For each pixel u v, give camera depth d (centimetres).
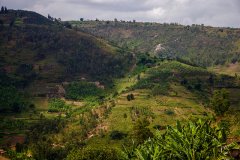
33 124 17975
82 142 13225
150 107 17500
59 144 14062
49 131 15775
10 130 16875
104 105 18462
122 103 18512
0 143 14950
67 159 7050
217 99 6375
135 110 16800
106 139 13462
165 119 15612
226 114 5838
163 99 19350
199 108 18262
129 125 14638
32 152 12238
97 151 6662
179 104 18438
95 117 16738
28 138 14975
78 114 18300
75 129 15400
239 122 4534
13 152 10025
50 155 12081
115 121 15525
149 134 8862
